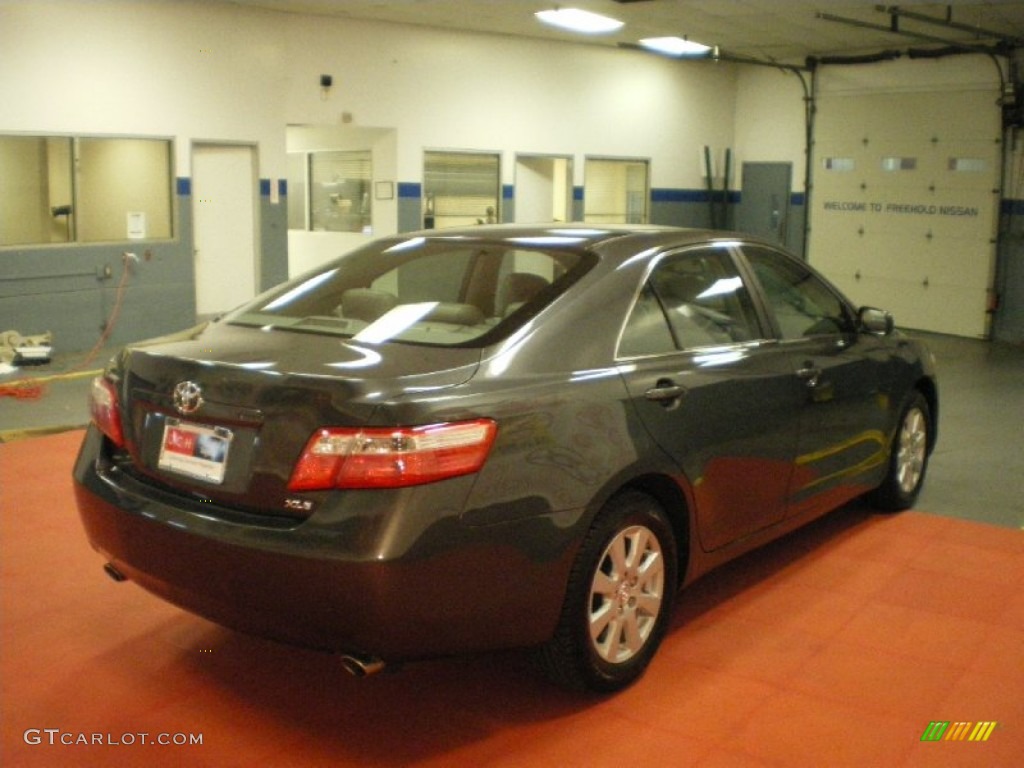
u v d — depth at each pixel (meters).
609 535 3.21
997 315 14.12
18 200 10.24
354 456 2.70
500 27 13.66
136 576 3.15
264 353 3.14
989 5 11.09
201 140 11.68
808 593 4.27
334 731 3.11
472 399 2.87
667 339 3.59
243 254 12.41
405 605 2.70
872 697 3.36
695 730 3.12
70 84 10.48
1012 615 4.06
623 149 16.22
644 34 14.16
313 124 12.73
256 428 2.85
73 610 3.99
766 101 17.05
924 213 14.87
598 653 3.23
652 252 3.72
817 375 4.26
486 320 3.33
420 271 3.79
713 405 3.62
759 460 3.90
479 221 14.76
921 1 10.91
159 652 3.64
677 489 3.51
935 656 3.68
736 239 4.21
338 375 2.85
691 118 17.06
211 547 2.84
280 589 2.74
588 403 3.15
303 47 12.48
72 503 5.37
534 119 14.99
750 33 13.89
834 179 16.08
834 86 15.88
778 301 4.34
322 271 4.03
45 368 9.73
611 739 3.07
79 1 10.43
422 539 2.69
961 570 4.57
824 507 4.53
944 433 7.64
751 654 3.67
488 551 2.83
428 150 13.88
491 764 2.93
